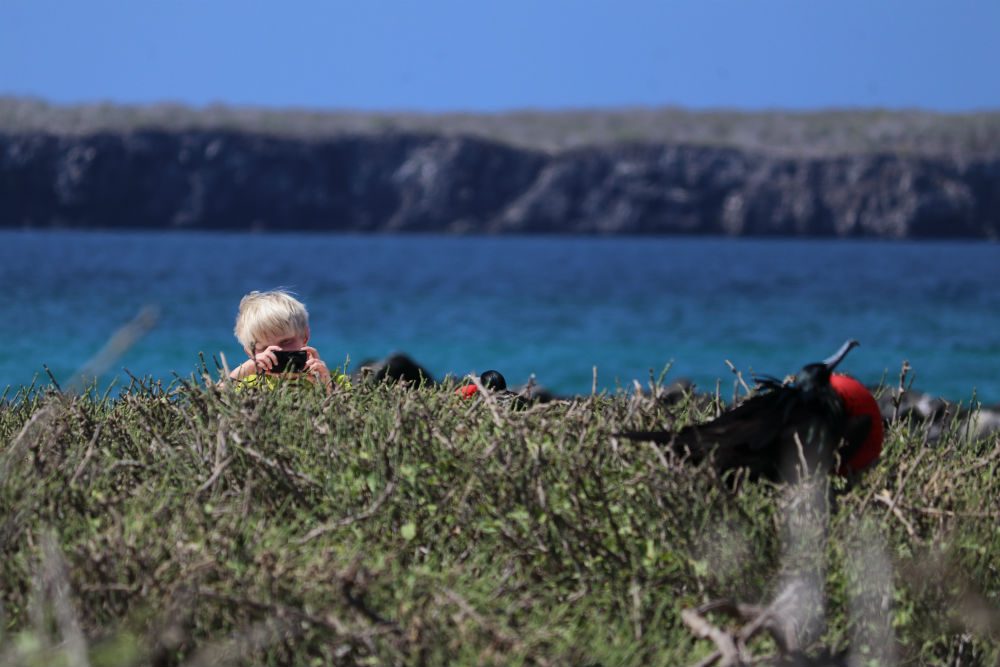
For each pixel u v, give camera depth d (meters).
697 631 14.16
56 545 13.84
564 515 15.96
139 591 13.88
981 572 15.89
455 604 14.27
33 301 157.00
